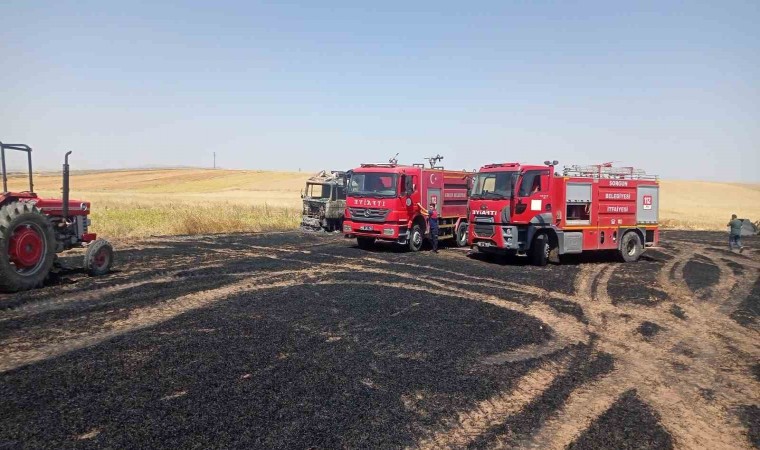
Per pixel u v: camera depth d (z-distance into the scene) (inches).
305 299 403.5
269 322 331.6
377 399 220.1
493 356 288.5
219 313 347.9
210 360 255.9
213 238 829.2
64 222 448.1
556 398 234.2
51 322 311.7
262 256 632.4
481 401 225.0
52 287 409.1
